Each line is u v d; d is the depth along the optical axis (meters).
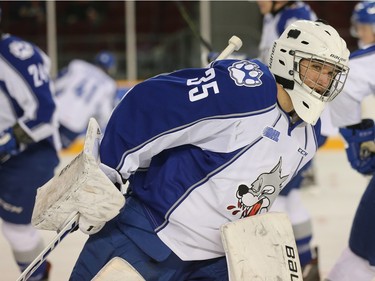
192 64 21.77
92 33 24.34
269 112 5.55
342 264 7.48
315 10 23.62
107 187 5.49
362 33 11.09
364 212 7.26
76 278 6.07
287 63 5.74
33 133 8.53
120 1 24.27
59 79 18.09
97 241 6.00
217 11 21.28
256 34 21.25
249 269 5.66
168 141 5.57
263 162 5.67
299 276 5.93
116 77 22.62
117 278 5.54
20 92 8.42
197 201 5.75
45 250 5.70
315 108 5.72
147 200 5.86
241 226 5.72
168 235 5.82
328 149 23.56
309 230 9.68
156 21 23.84
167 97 5.50
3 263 10.78
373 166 7.92
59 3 24.23
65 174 5.76
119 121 5.59
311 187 16.41
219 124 5.48
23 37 23.50
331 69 5.71
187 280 6.04
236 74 5.50
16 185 8.70
